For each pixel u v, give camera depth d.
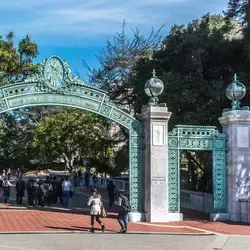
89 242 13.74
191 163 31.33
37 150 62.72
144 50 38.03
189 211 24.42
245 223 19.36
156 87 19.55
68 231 16.03
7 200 26.91
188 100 25.64
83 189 42.28
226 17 30.64
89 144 47.91
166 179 19.36
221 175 20.39
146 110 19.64
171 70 28.78
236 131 20.14
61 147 54.06
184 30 31.50
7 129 64.75
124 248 12.76
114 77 36.97
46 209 23.80
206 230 17.28
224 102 25.72
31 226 16.97
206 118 25.39
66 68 19.28
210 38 28.86
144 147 19.75
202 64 28.23
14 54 26.80
